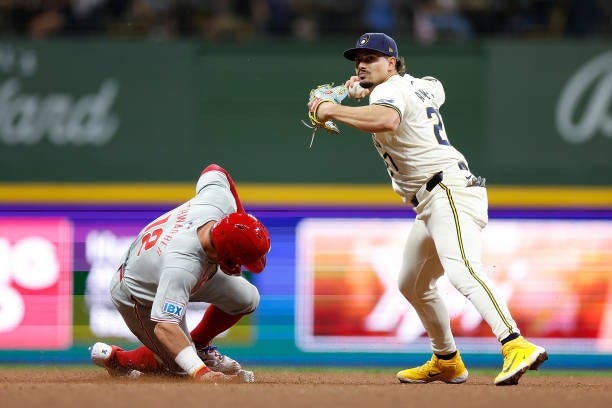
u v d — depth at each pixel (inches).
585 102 1409.9
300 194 1411.2
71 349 1409.9
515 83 1408.7
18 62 1406.3
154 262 842.2
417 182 855.1
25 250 1413.6
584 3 1558.8
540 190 1412.4
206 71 1408.7
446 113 1411.2
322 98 849.5
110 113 1411.2
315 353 1411.2
